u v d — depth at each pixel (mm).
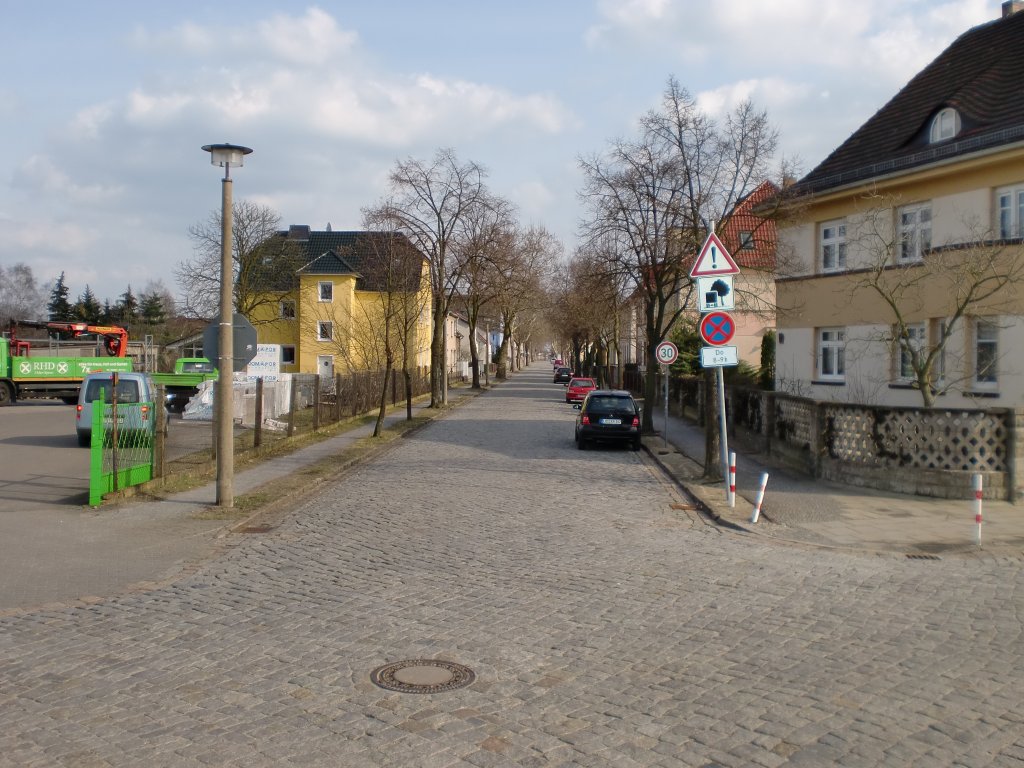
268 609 7570
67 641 6633
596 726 4891
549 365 184125
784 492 14641
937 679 5660
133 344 52875
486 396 55219
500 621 7082
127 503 13656
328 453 21250
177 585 8633
